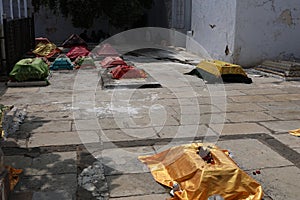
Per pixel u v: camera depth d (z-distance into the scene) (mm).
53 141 5453
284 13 12453
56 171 4492
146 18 24141
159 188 4129
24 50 14258
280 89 9203
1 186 3518
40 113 6863
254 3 12195
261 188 3865
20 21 13266
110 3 19500
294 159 4902
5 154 4953
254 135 5809
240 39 12375
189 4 18938
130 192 4039
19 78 9258
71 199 3881
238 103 7773
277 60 12312
